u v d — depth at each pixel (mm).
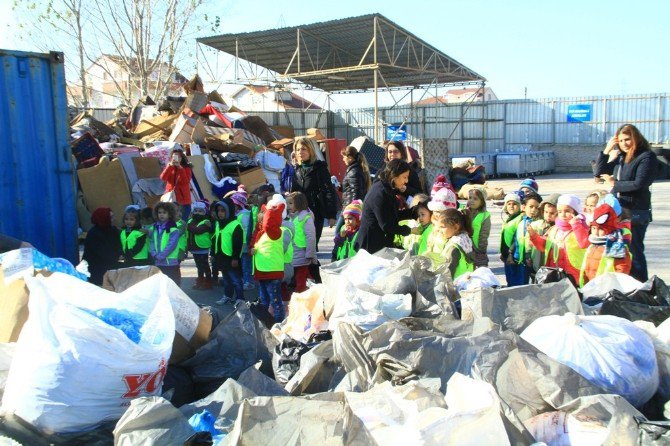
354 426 2197
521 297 3695
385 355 3002
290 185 8453
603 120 33531
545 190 22234
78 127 15625
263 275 6348
